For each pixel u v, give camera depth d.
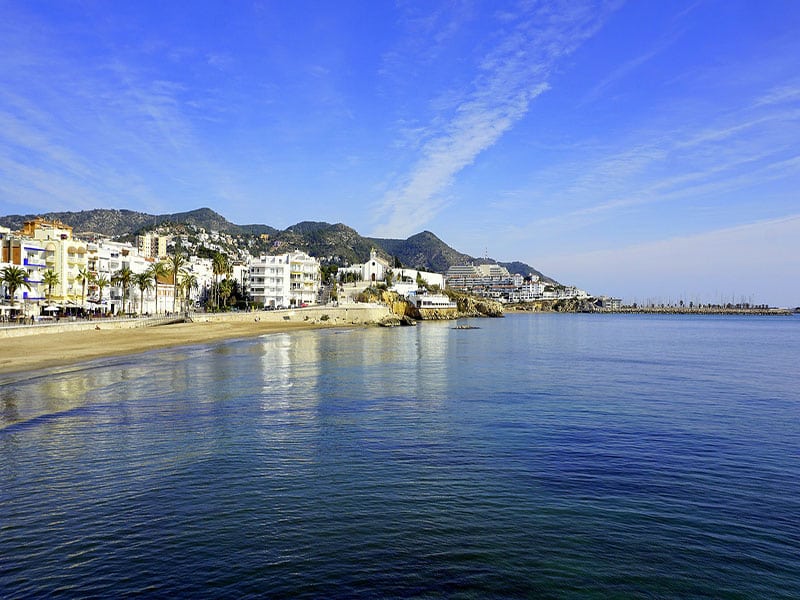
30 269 108.94
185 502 18.50
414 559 14.79
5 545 15.38
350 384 45.91
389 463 23.19
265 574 13.92
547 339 118.31
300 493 19.48
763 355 79.25
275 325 144.00
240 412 33.22
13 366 53.84
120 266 140.88
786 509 18.75
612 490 20.38
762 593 13.46
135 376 48.19
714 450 25.97
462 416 32.91
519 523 17.23
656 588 13.60
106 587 13.29
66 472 21.41
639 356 76.94
